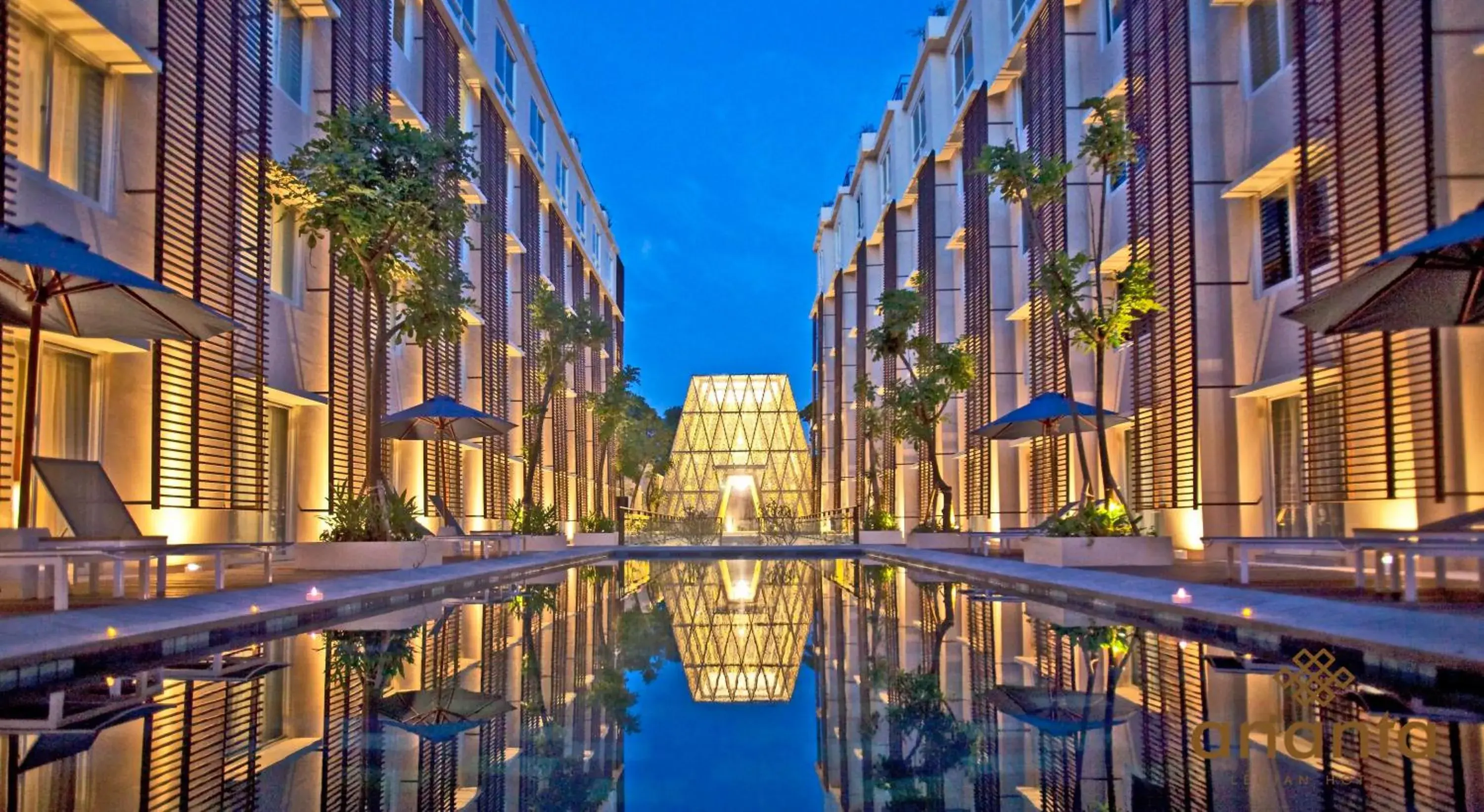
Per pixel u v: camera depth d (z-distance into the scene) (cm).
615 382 3209
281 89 1402
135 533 848
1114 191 1831
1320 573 1085
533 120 3014
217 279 1173
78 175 995
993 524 2331
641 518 3033
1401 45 1037
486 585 1305
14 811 279
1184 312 1455
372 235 1215
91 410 1058
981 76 2408
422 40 1981
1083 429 1569
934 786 315
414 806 290
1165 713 424
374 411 1294
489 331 2367
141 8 1052
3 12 810
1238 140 1412
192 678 522
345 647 655
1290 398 1326
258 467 1234
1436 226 974
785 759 363
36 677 505
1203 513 1389
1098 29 1895
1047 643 670
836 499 4056
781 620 859
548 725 416
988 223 2334
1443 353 983
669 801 308
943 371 2205
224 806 286
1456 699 450
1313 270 1213
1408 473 1026
